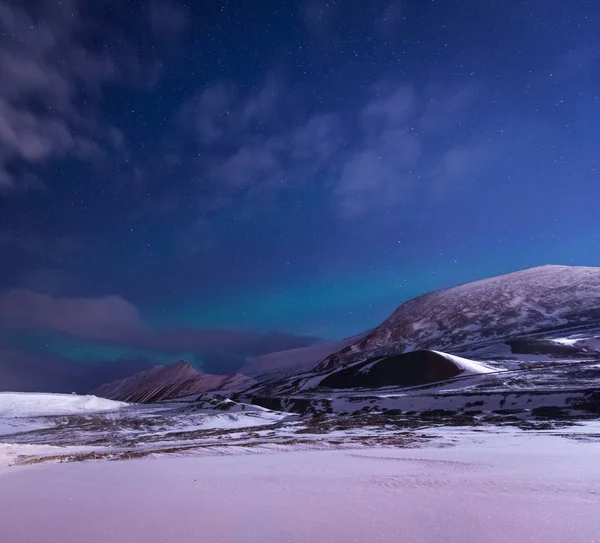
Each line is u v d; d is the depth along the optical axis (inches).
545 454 530.3
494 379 2271.2
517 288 6806.1
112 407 2613.2
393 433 1031.0
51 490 326.0
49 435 1434.5
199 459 573.3
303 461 521.0
